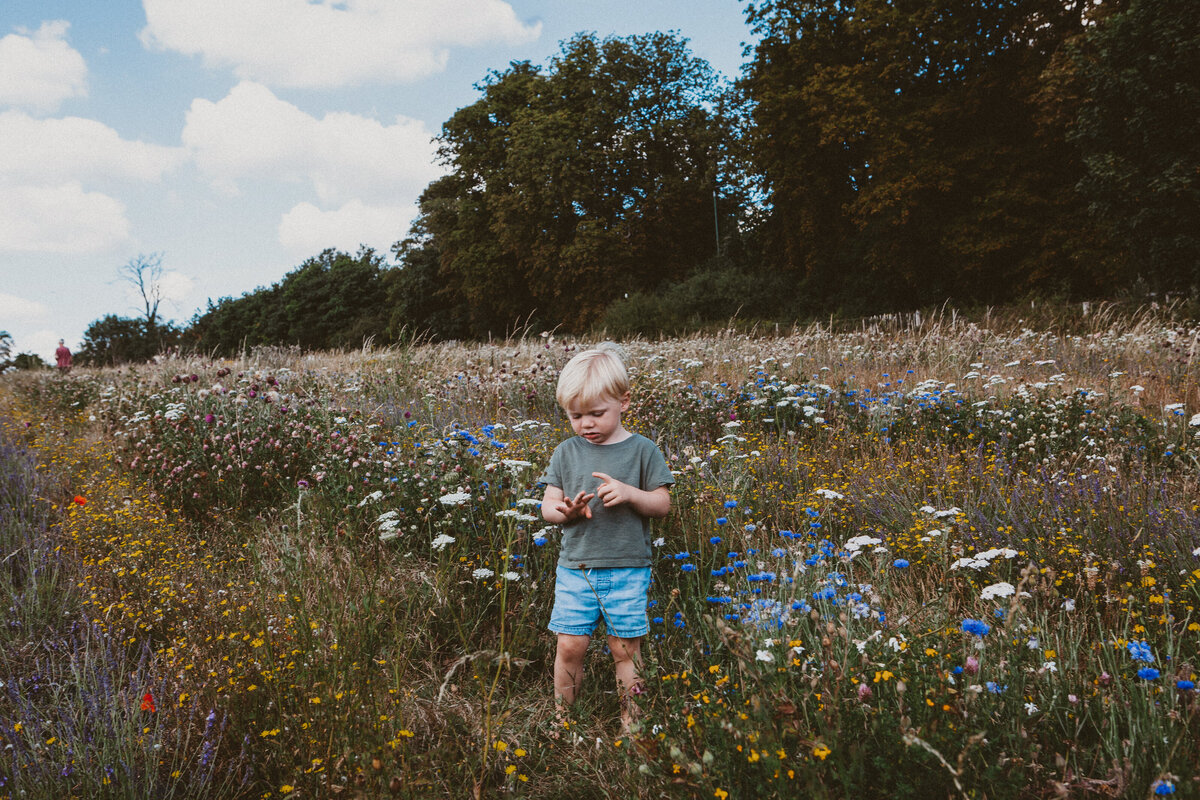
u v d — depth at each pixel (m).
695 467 4.41
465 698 2.65
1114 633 2.53
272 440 5.09
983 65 23.30
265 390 6.07
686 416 6.16
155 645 3.07
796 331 12.30
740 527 3.67
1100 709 2.04
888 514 3.98
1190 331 9.52
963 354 9.30
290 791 2.02
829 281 28.94
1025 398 6.12
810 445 5.71
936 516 3.51
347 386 8.77
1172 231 16.97
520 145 32.66
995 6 23.09
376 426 5.59
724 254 34.88
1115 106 17.28
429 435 5.38
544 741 2.43
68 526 4.29
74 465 6.01
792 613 2.47
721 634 2.10
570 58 33.97
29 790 2.09
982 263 23.81
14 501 4.95
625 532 2.58
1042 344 9.88
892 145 23.53
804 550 3.10
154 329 49.56
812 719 1.90
